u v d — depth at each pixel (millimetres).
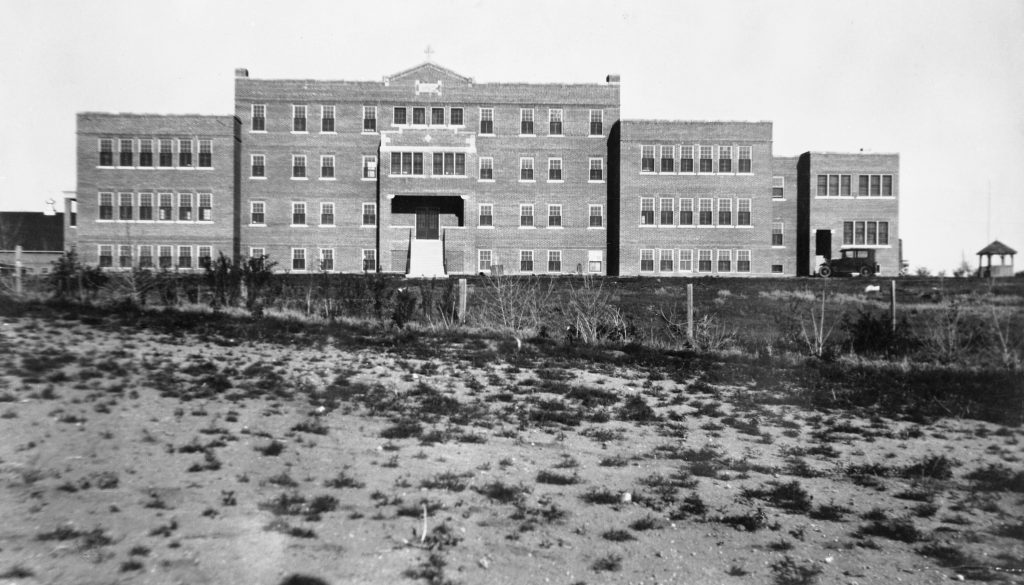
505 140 64125
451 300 24688
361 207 63438
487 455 10625
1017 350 19750
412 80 63781
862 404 15336
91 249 59562
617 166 62438
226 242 60438
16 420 10719
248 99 62969
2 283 26031
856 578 7289
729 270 61875
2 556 6605
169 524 7477
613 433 12234
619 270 61594
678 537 8109
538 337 21562
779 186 68062
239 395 13125
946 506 9500
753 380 17344
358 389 14227
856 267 59062
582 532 8070
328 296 26719
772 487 9930
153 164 60188
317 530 7578
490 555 7340
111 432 10430
